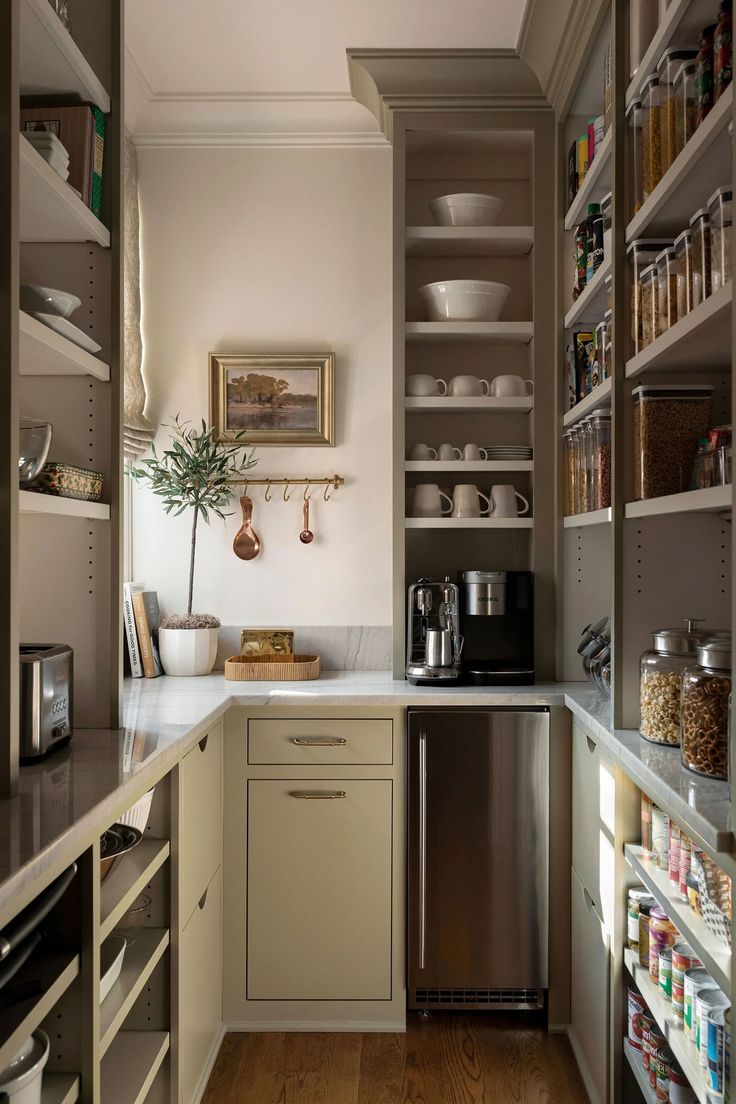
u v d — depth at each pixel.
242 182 3.12
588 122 2.75
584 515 2.42
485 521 2.79
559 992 2.52
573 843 2.46
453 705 2.51
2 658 1.40
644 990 1.71
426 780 2.51
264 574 3.12
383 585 3.12
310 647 3.11
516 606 2.74
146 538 3.13
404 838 2.55
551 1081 2.28
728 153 1.48
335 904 2.54
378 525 3.12
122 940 1.62
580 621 2.78
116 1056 1.77
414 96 2.73
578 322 2.69
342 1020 2.54
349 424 3.13
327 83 2.90
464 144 2.90
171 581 3.13
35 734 1.62
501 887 2.52
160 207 3.12
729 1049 1.33
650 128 1.83
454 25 2.54
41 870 1.13
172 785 1.91
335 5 2.46
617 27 1.96
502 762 2.51
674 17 1.58
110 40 1.96
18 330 1.43
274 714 2.55
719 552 1.97
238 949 2.54
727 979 1.25
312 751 2.55
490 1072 2.32
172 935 1.90
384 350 3.13
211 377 3.09
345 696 2.50
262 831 2.55
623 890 1.90
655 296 1.82
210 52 2.71
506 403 2.81
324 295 3.12
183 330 3.13
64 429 1.97
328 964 2.54
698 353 1.71
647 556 1.97
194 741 2.00
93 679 1.98
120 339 1.96
